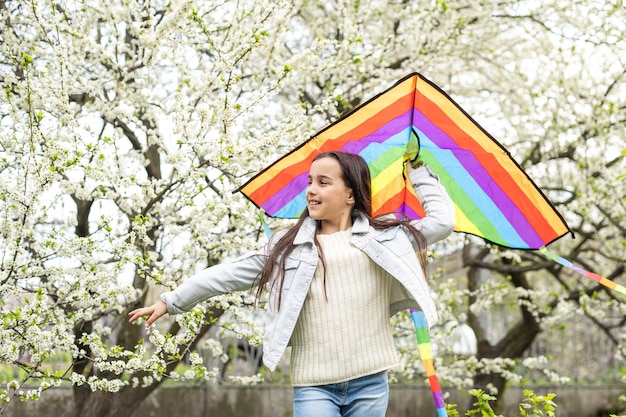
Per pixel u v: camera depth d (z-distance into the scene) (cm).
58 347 399
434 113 319
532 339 759
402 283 263
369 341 264
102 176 393
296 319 260
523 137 691
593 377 934
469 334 870
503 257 734
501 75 679
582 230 718
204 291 272
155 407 721
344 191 274
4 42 466
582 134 662
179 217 478
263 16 463
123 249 399
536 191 321
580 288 816
